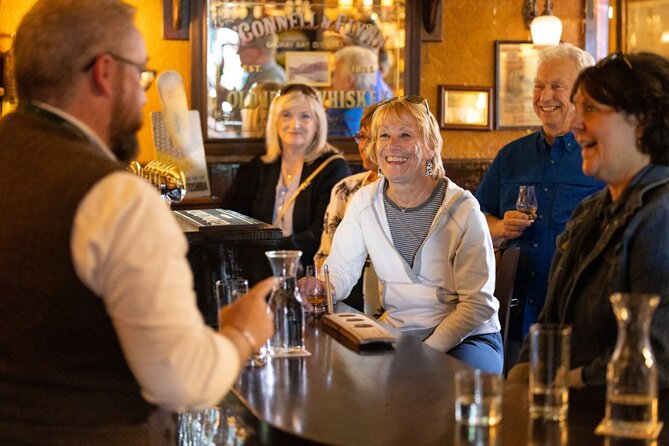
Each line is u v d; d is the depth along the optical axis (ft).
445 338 10.46
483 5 18.28
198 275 10.02
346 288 11.43
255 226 10.30
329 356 8.23
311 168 16.11
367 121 13.34
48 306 5.53
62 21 5.73
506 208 13.51
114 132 5.99
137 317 5.28
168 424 6.29
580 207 7.80
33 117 5.84
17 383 5.69
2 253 5.57
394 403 6.84
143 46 6.02
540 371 6.39
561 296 7.58
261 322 6.05
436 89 18.25
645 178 7.04
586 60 12.96
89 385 5.76
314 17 17.62
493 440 6.02
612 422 6.10
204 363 5.37
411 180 10.91
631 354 6.05
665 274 6.82
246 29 17.34
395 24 17.84
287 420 6.49
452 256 10.86
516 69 18.44
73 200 5.41
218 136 17.34
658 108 6.91
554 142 13.11
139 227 5.33
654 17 18.12
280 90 16.97
